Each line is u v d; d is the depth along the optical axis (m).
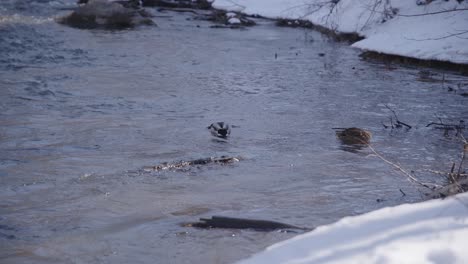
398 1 43.41
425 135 21.83
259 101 26.59
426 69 34.19
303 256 8.32
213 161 18.17
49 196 15.23
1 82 28.06
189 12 57.00
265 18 53.91
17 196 15.24
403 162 18.61
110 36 42.66
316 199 15.12
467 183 14.02
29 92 26.48
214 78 30.97
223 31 47.00
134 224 13.38
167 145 19.91
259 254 8.64
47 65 32.28
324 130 22.27
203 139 20.72
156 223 13.40
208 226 13.12
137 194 15.37
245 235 12.55
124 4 56.25
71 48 37.44
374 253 8.15
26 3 57.88
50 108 24.23
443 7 39.88
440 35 36.41
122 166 17.64
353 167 17.95
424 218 9.26
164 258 11.57
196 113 24.33
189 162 17.95
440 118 24.03
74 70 31.44
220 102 26.25
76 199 15.03
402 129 22.59
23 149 19.14
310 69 33.84
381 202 14.86
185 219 13.62
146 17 51.47
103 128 21.67
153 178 16.66
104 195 15.28
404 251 8.16
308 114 24.53
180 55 36.91
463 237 8.48
